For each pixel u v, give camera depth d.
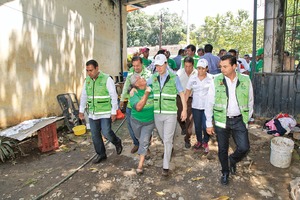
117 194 3.30
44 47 5.67
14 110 5.02
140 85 3.53
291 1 6.68
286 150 3.75
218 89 3.11
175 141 5.09
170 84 3.48
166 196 3.22
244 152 3.22
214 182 3.49
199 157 4.29
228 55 2.94
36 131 4.95
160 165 4.05
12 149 4.75
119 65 9.55
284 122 5.14
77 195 3.31
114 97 3.96
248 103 3.13
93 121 3.99
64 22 6.30
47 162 4.41
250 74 6.92
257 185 3.39
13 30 4.91
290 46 6.13
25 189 3.50
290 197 3.11
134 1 9.30
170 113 3.48
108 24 8.59
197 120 4.28
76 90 6.89
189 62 4.41
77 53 6.89
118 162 4.23
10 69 4.90
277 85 5.97
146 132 3.65
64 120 6.08
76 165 4.21
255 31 6.14
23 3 5.09
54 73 6.02
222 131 3.19
